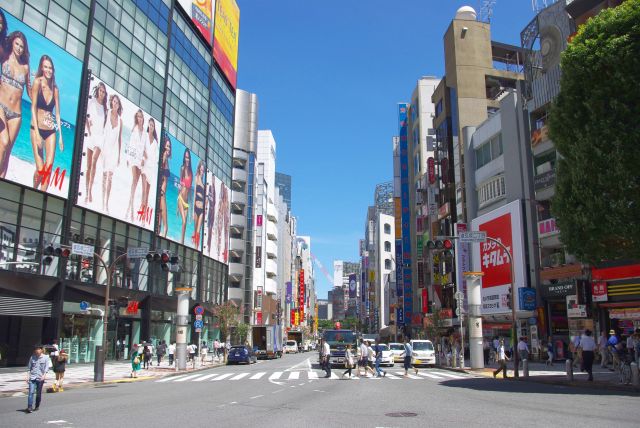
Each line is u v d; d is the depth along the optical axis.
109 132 38.03
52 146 32.12
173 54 50.56
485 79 50.50
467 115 49.03
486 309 39.62
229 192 68.75
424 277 57.78
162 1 47.94
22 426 10.54
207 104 59.59
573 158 18.67
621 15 17.17
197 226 55.16
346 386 19.67
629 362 17.64
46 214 32.12
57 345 31.45
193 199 54.22
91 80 35.94
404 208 67.19
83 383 22.69
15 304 29.56
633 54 16.53
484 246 40.25
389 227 115.25
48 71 32.03
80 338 35.72
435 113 55.09
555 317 33.72
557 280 32.47
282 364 41.16
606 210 17.14
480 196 43.16
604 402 13.41
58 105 32.81
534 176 35.47
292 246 146.00
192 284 54.72
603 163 17.23
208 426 10.07
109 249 38.72
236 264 74.69
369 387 19.11
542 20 35.81
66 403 15.11
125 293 40.25
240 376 26.55
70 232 34.12
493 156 41.19
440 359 36.50
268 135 99.12
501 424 9.92
